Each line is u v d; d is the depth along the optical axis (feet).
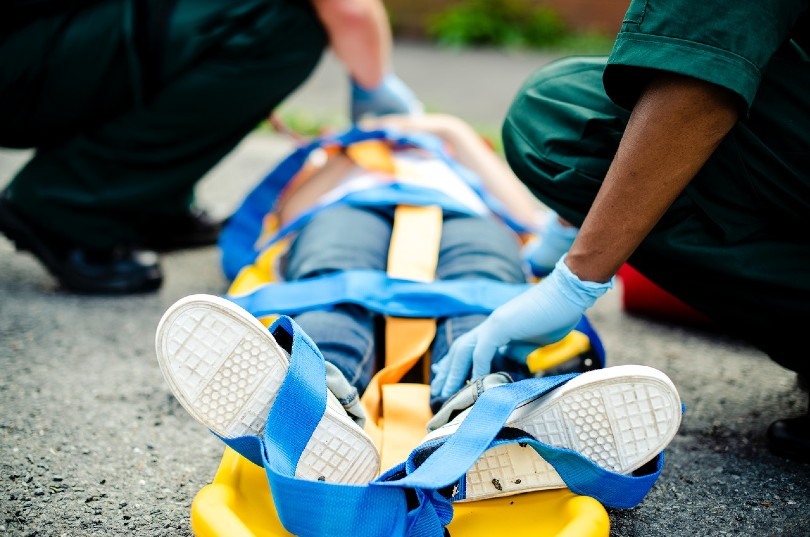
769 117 3.60
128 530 3.75
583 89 4.10
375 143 5.91
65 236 6.18
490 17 20.15
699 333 6.15
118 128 5.92
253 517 3.37
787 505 3.97
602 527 3.24
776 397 5.10
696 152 3.21
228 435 3.33
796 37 3.61
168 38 5.67
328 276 4.34
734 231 3.76
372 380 3.98
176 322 3.15
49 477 4.11
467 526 3.39
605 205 3.38
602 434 3.34
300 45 5.98
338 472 3.33
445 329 4.21
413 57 18.31
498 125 12.26
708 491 4.09
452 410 3.54
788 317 3.84
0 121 5.87
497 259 4.66
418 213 5.00
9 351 5.45
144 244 6.90
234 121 6.07
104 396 4.96
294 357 3.24
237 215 6.33
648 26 3.20
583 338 4.29
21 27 5.62
